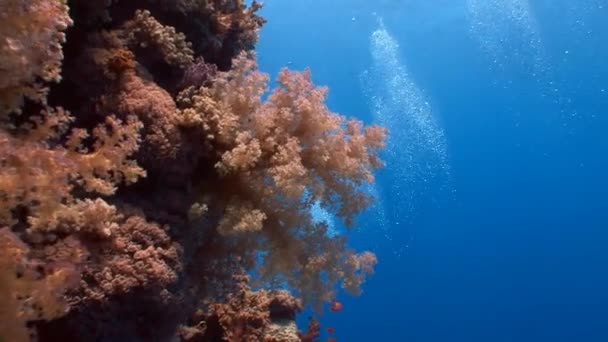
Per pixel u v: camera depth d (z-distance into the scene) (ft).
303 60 99.14
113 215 8.37
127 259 8.34
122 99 9.71
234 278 11.23
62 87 10.05
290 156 9.91
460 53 100.17
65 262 7.08
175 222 9.64
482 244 115.44
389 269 115.44
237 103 10.34
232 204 9.92
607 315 101.65
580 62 85.81
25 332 6.13
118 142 8.32
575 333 104.06
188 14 12.66
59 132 8.52
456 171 117.08
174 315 9.30
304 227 11.23
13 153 6.43
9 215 6.63
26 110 8.83
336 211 11.81
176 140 9.59
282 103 10.85
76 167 7.31
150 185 9.70
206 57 13.64
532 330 106.32
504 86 100.48
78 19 10.38
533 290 109.40
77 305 7.69
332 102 107.65
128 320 8.38
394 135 77.77
